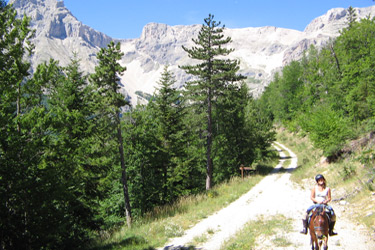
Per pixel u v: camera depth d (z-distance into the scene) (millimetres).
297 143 54000
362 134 21547
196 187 31188
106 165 18906
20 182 9789
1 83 10961
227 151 33312
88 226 17891
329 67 44031
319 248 8234
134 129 27281
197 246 11273
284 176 28188
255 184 25516
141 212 25812
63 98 17672
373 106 22312
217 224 14336
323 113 24391
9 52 11062
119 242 12922
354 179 16391
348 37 38406
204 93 27875
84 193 17812
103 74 20625
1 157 9789
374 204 12258
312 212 8445
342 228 10977
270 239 10625
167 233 13219
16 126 10773
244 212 16125
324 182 8570
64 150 12648
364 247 8945
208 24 27516
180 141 28812
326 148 23125
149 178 27219
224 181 30297
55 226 10609
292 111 63500
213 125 32062
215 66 27438
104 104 19656
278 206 16375
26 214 10172
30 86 11930
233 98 29156
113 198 26453
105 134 20094
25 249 10000
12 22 11406
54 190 10664
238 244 10492
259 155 38375
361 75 29766
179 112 28359
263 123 40906
